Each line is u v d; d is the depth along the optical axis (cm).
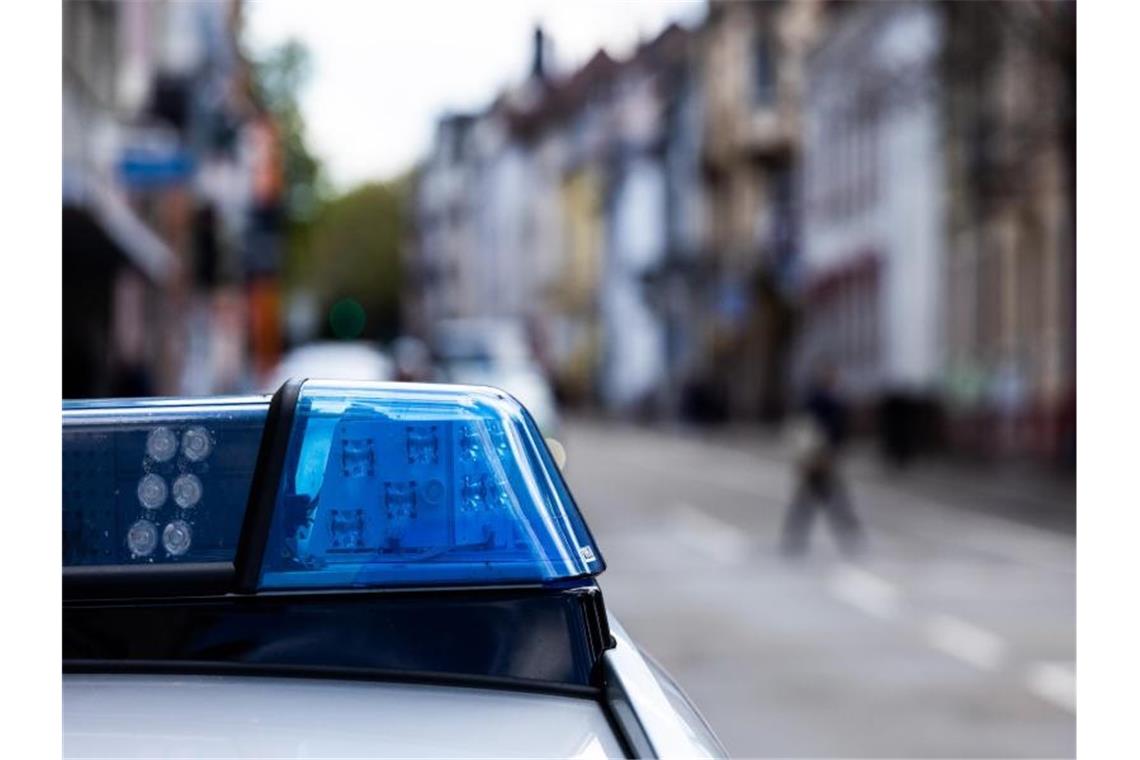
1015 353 4066
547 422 3228
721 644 1386
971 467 4094
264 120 6481
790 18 7044
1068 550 2267
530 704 215
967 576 1938
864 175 5606
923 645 1382
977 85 3391
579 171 10956
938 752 953
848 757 937
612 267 9988
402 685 217
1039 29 2814
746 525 2658
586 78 11000
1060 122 2867
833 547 2303
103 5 2803
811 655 1327
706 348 7781
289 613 219
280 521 221
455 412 230
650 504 3100
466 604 221
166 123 3416
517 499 227
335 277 16462
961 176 4275
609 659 219
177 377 4144
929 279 4884
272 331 6844
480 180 14700
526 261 12731
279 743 202
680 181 8706
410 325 16950
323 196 7050
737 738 993
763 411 7050
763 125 7194
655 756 200
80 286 3100
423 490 225
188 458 225
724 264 7462
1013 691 1165
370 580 221
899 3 4922
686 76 8625
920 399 4656
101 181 2672
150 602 218
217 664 217
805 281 6625
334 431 226
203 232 3812
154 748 199
